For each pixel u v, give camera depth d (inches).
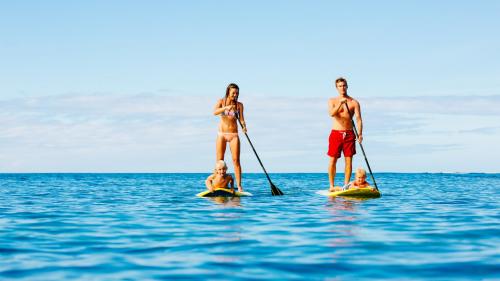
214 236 249.0
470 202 459.8
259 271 175.0
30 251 213.5
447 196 551.8
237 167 504.1
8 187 850.8
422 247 218.1
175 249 215.3
